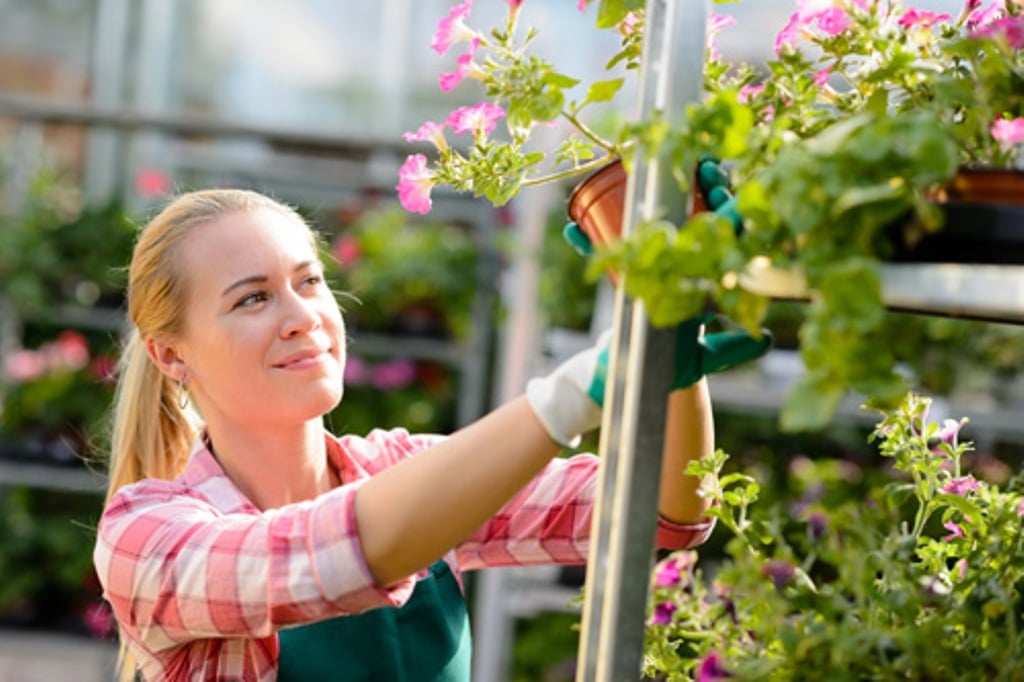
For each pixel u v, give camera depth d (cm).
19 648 529
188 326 144
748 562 101
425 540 104
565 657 486
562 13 517
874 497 111
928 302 87
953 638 107
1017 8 115
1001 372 389
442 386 545
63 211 587
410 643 146
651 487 96
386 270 514
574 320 456
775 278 86
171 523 125
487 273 499
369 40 603
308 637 140
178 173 569
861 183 82
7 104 452
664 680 128
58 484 531
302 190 558
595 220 111
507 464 102
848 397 442
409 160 127
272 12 605
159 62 604
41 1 595
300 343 141
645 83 106
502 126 515
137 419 165
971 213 88
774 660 101
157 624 123
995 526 114
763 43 540
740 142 88
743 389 417
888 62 106
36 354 543
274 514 117
